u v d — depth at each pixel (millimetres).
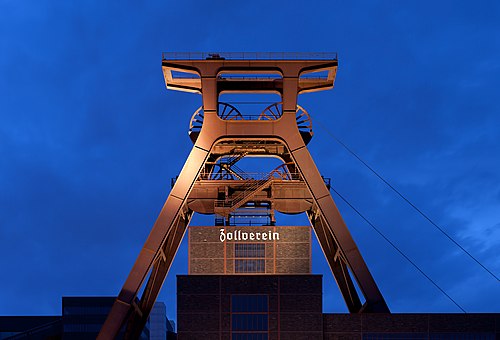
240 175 61344
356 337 47875
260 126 54625
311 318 47688
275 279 48031
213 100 54594
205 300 47688
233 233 64625
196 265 64250
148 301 58406
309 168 54219
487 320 48156
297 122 59719
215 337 47281
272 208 60156
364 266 52344
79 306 96312
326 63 54625
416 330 48062
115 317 51500
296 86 54656
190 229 64750
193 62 54469
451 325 48188
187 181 54031
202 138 54438
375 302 51500
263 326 47469
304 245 64438
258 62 54594
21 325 105250
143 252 52906
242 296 47781
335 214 53500
